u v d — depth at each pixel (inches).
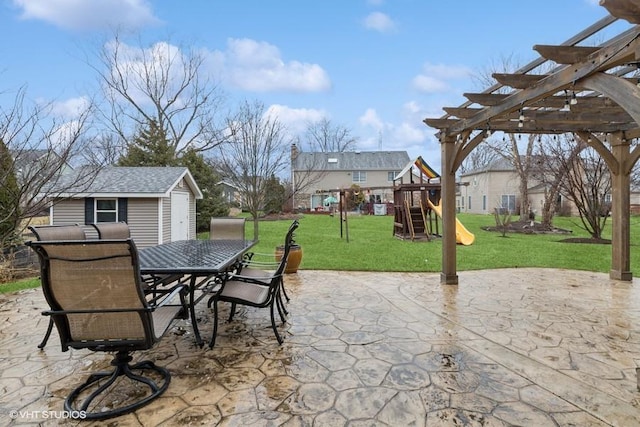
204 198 659.4
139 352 119.0
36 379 101.2
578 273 248.7
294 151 844.6
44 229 129.6
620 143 217.5
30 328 143.6
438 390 94.3
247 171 411.5
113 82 683.4
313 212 1023.0
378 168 1294.3
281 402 88.9
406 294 193.8
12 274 271.7
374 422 80.7
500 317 154.4
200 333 137.6
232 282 147.7
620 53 96.5
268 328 142.3
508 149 679.1
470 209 1161.4
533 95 136.3
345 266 274.2
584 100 168.6
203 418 82.3
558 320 149.6
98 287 82.4
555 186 490.9
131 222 422.3
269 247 390.3
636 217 762.2
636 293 193.3
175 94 735.1
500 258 311.0
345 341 128.0
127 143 692.7
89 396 87.8
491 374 103.0
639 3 82.7
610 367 107.0
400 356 115.3
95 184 422.6
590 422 80.4
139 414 84.0
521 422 80.4
